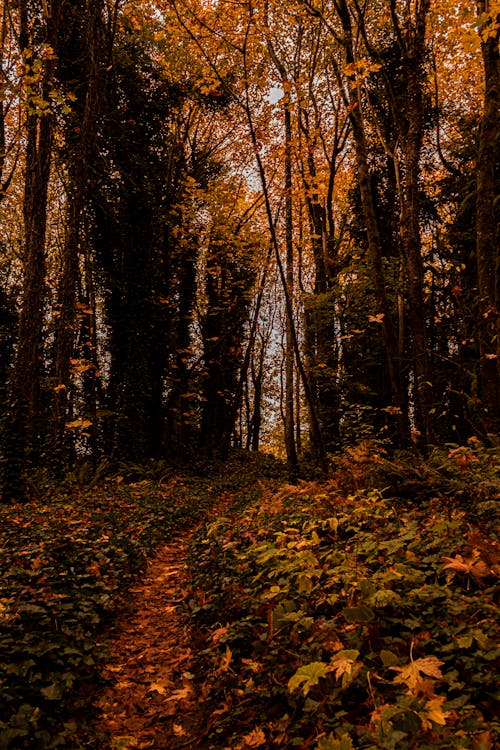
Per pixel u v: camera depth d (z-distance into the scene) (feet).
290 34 57.00
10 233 80.48
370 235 33.01
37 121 42.55
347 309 47.03
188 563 23.88
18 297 75.20
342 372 54.75
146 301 64.13
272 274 94.27
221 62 62.18
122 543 24.95
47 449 47.09
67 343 46.83
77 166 48.39
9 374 70.95
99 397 69.56
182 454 74.18
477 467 23.30
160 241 70.64
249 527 24.82
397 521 18.70
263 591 16.26
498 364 29.91
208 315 83.25
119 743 11.14
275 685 11.46
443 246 61.26
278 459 116.67
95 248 63.93
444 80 67.36
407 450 31.17
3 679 11.47
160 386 71.56
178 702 12.94
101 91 54.60
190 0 38.63
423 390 34.53
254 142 35.65
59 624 14.97
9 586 16.75
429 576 13.84
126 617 18.62
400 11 45.85
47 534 24.23
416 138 36.14
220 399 93.86
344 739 7.25
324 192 61.98
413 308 35.60
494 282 30.81
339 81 39.99
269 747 9.74
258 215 82.58
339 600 13.12
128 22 61.72
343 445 42.60
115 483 49.55
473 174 53.42
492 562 12.12
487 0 25.46
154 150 70.85
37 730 10.70
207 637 15.47
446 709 8.27
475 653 9.68
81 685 13.34
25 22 43.65
